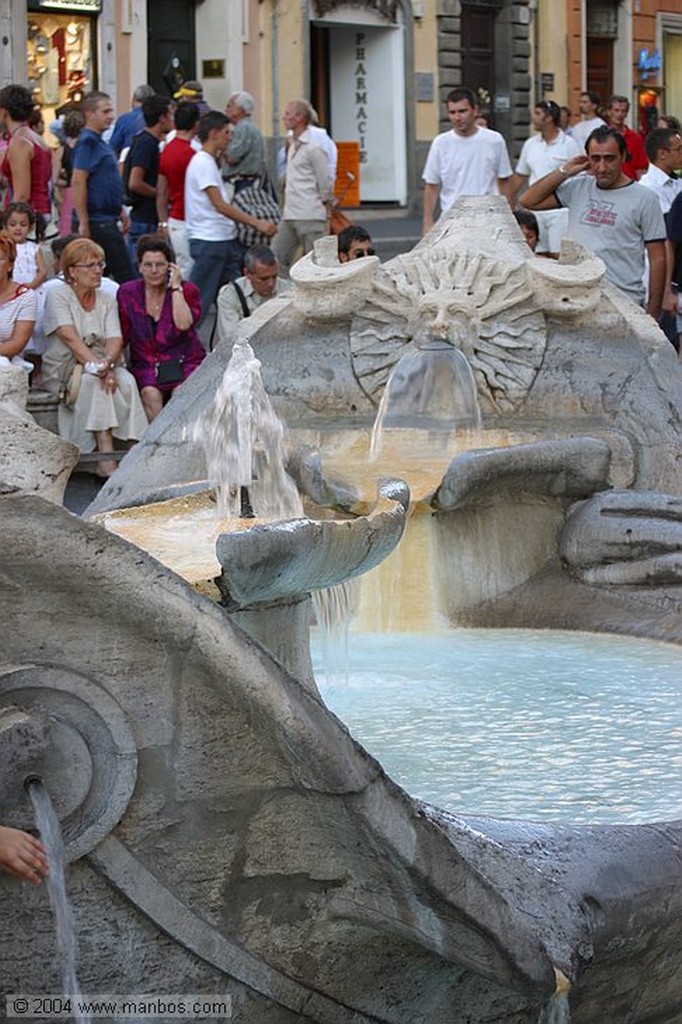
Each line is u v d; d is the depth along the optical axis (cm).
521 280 1459
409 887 704
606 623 1316
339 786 684
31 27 4394
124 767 685
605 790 973
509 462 1320
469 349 1446
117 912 694
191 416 1450
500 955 714
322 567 870
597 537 1334
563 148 2706
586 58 6072
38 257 2075
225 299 1966
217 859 706
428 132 5447
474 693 1168
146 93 2962
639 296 1792
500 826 795
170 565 902
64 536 665
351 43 5312
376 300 1475
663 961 804
